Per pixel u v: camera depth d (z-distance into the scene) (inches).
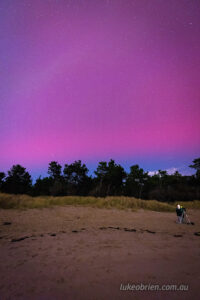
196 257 128.5
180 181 1440.7
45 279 96.7
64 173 1430.9
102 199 644.1
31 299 76.7
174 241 183.6
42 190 1398.9
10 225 278.5
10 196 542.3
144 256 131.2
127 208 545.6
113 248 155.5
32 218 345.1
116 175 1331.2
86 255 136.2
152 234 223.9
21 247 162.4
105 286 86.0
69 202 583.5
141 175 1392.7
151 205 611.5
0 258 133.0
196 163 1451.8
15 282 94.0
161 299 73.3
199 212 571.8
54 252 146.0
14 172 1371.8
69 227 276.1
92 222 326.0
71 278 96.6
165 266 110.3
